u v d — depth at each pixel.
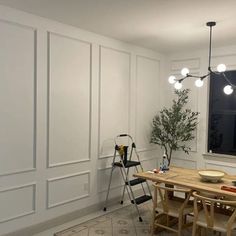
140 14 3.28
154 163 5.43
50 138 3.61
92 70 4.12
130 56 4.77
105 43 4.30
